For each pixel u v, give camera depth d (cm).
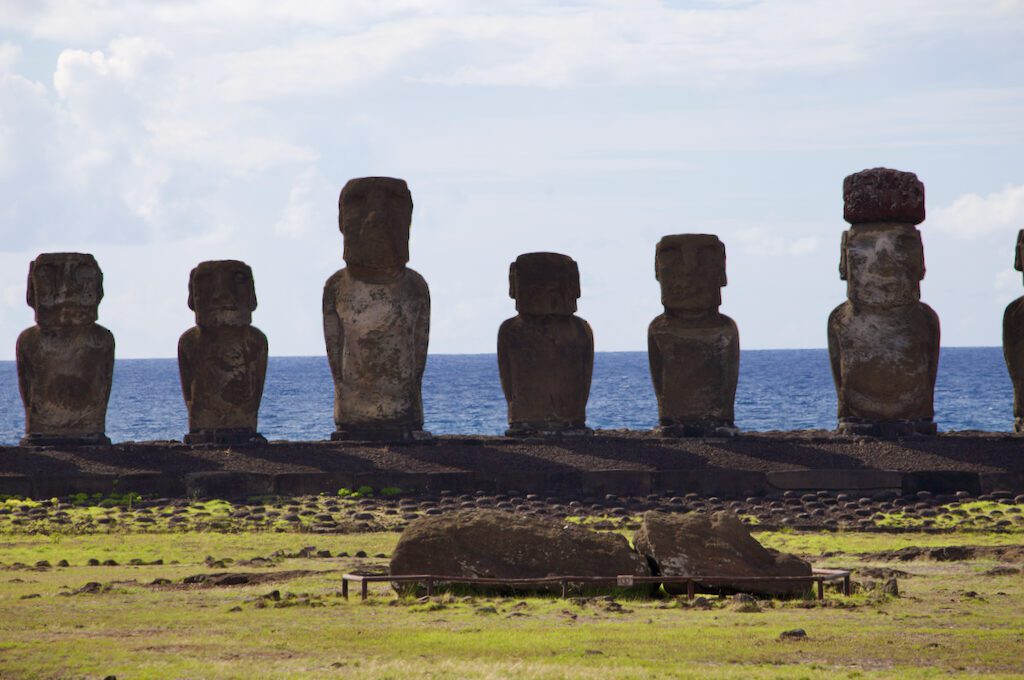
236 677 4203
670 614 5350
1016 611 5441
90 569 7012
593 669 4303
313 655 4547
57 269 10988
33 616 5369
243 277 11125
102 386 11075
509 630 4997
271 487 10106
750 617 5266
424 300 11044
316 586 6247
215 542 8188
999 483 9956
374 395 10900
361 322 10888
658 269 11256
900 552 7419
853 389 10888
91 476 10106
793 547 7875
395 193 10925
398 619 5253
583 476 10219
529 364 11238
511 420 11300
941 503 9606
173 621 5225
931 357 10862
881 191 10862
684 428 11044
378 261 10881
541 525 5947
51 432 10944
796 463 10312
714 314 11200
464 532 5909
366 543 8100
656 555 5844
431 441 10862
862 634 4884
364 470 10225
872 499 9838
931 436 10725
